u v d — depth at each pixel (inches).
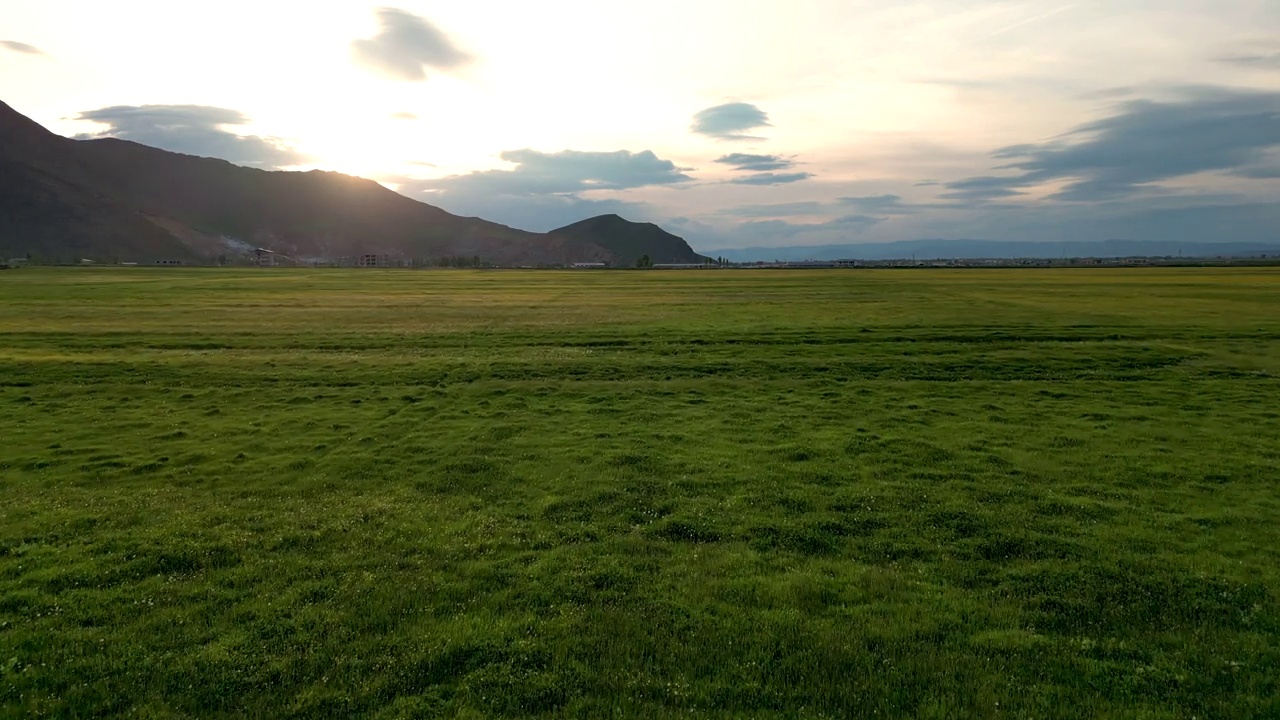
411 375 1339.8
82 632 413.7
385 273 7342.5
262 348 1653.5
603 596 461.1
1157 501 649.0
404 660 388.8
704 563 514.6
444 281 5236.2
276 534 569.9
